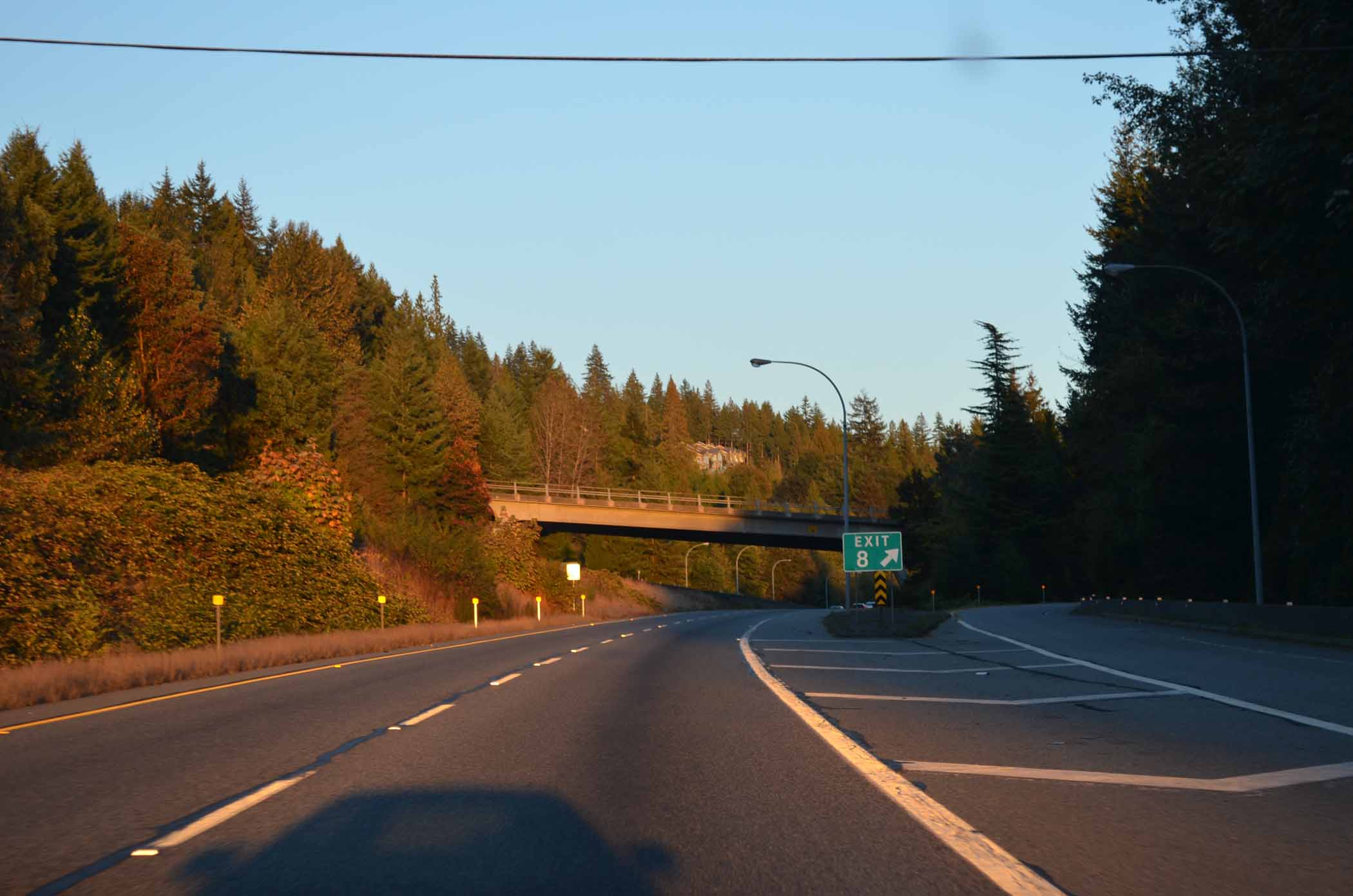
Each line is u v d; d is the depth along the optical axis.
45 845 6.20
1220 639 27.67
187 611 28.45
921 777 8.23
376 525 55.53
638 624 48.44
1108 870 5.52
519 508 85.12
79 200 46.12
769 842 6.18
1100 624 38.44
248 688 16.41
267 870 5.64
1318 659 19.98
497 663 21.08
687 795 7.58
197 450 47.53
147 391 45.56
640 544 134.50
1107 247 76.38
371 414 80.88
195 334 48.03
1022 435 94.81
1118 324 66.94
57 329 39.31
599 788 7.86
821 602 182.62
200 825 6.70
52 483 27.27
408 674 18.50
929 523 96.88
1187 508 49.56
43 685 15.63
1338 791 7.54
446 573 54.66
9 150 45.59
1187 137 44.41
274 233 157.50
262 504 37.47
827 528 89.31
